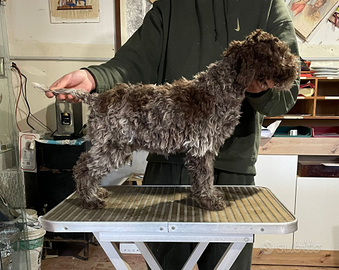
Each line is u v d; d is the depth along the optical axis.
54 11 2.17
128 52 1.18
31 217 1.86
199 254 0.87
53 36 2.21
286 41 1.00
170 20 1.18
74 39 2.20
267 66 0.83
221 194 0.98
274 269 2.03
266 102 0.96
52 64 2.24
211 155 0.91
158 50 1.21
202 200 0.92
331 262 2.01
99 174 0.93
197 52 1.14
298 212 1.97
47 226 0.83
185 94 0.86
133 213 0.89
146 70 1.20
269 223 0.79
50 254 2.19
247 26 1.10
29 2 2.17
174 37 1.16
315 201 1.94
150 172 1.26
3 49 1.27
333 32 2.04
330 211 1.94
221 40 1.12
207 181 0.92
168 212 0.90
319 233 1.98
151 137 0.87
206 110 0.85
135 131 0.87
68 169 1.99
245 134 1.12
